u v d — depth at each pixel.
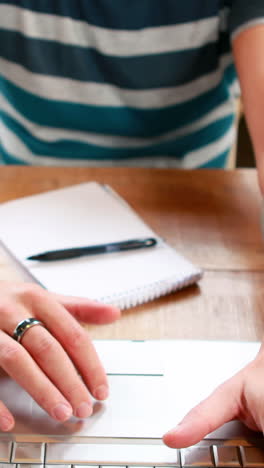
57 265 0.62
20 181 0.79
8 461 0.41
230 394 0.43
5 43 0.98
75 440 0.42
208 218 0.73
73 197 0.74
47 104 1.03
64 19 0.94
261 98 0.75
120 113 1.03
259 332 0.56
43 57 0.98
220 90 1.02
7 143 1.09
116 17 0.94
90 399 0.45
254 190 0.78
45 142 1.06
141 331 0.55
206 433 0.41
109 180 0.80
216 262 0.65
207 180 0.80
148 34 0.95
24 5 0.93
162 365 0.49
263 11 0.80
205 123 1.04
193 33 0.95
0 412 0.43
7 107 1.06
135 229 0.69
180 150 1.07
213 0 0.91
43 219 0.69
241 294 0.61
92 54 0.98
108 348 0.50
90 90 1.01
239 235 0.70
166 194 0.77
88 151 1.07
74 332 0.49
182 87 1.00
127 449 0.42
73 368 0.46
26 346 0.48
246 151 1.29
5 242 0.65
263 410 0.41
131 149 1.07
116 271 0.61
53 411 0.43
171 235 0.70
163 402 0.46
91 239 0.66
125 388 0.47
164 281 0.60
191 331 0.56
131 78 0.99
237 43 0.82
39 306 0.51
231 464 0.41
